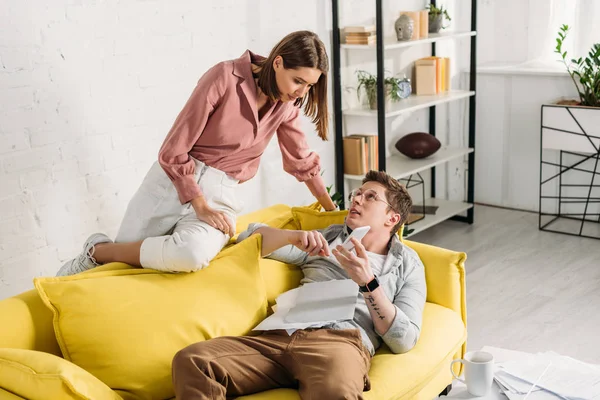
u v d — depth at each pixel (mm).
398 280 2518
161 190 2475
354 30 4066
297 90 2395
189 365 1990
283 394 2105
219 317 2252
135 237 2518
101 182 3080
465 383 2045
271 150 3889
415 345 2385
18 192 2787
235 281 2357
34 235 2867
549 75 4781
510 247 4438
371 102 4254
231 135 2453
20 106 2742
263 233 2502
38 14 2748
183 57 3318
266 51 3730
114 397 1917
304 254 2584
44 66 2797
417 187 5074
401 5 4598
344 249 2312
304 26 3939
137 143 3197
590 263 4125
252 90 2422
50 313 2152
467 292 3809
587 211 4840
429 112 5086
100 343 2068
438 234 4730
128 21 3066
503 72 4949
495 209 5219
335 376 2049
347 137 4277
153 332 2125
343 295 2369
